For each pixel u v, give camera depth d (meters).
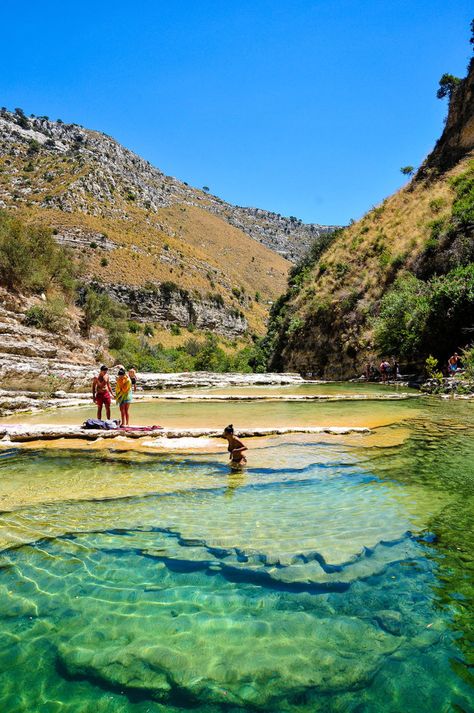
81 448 8.30
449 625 2.95
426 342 23.06
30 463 7.36
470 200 26.50
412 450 7.69
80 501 5.49
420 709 2.28
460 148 35.06
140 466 7.13
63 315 26.72
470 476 6.16
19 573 3.73
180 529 4.59
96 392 10.82
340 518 4.79
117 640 2.89
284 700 2.36
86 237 96.12
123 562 3.91
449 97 38.81
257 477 6.41
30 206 101.31
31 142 138.12
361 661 2.65
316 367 34.69
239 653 2.74
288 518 4.83
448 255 25.66
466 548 4.01
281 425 10.28
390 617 3.05
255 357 50.16
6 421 12.20
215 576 3.64
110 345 41.47
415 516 4.78
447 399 15.30
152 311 90.19
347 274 35.50
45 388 18.02
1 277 25.34
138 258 100.56
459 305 20.92
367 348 29.27
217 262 141.00
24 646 2.84
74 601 3.33
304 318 37.16
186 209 193.00
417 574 3.59
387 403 14.80
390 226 35.22
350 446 8.09
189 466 7.07
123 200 127.56
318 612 3.13
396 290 27.50
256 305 134.50
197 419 11.63
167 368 43.72
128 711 2.31
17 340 20.72
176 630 2.97
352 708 2.30
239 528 4.58
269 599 3.30
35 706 2.36
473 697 2.36
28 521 4.86
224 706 2.34
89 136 182.50
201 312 99.06
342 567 3.72
